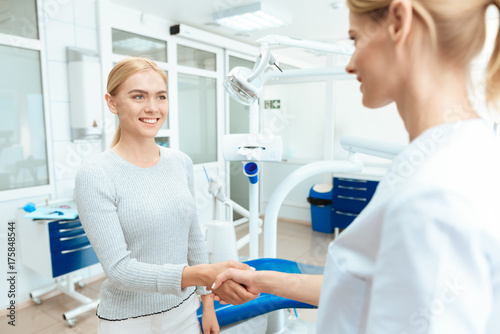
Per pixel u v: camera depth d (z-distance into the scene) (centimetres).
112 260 90
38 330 231
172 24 358
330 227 416
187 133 399
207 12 325
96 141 302
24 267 264
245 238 196
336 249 47
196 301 113
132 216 96
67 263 245
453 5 36
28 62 259
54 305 265
